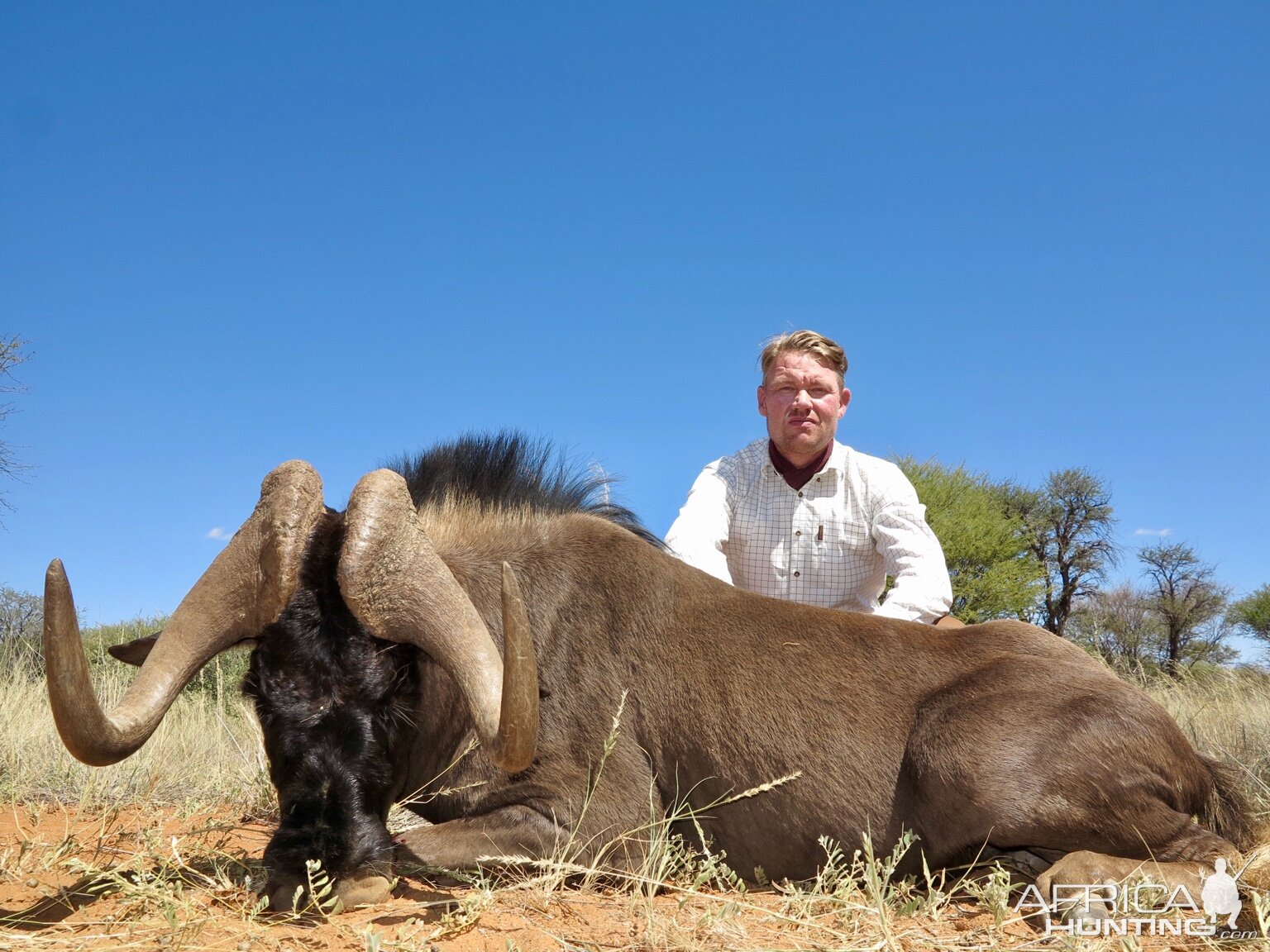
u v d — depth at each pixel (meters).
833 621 1.68
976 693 1.55
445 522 1.75
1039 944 1.26
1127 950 1.19
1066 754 1.47
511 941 1.13
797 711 1.60
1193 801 1.53
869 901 1.39
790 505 2.18
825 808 1.57
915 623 1.70
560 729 1.61
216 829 1.73
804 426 2.13
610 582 1.70
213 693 3.34
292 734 1.27
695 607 1.69
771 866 1.61
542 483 1.86
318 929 1.18
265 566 1.33
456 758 1.55
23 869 1.50
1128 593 10.10
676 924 1.24
